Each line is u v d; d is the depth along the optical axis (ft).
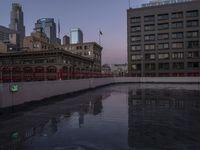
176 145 23.12
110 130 29.27
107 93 87.97
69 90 84.79
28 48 332.39
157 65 297.53
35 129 30.19
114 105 52.90
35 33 356.18
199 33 282.77
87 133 27.94
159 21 298.15
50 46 365.61
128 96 74.79
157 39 298.97
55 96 71.72
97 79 130.31
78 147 22.86
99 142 24.32
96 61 374.22
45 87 65.00
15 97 49.44
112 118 37.06
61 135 27.17
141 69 304.91
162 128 30.12
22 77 56.90
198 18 282.77
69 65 243.19
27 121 35.19
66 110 45.85
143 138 25.59
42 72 67.15
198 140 24.77
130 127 30.76
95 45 370.53
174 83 186.80
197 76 195.31
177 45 290.97
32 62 245.45
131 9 310.45
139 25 306.96
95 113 41.88
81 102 59.31
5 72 49.52
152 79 199.21
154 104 54.24
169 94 81.05
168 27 294.46
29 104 54.65
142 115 39.47
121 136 26.48
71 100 64.13
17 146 23.39
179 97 70.13
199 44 282.36
